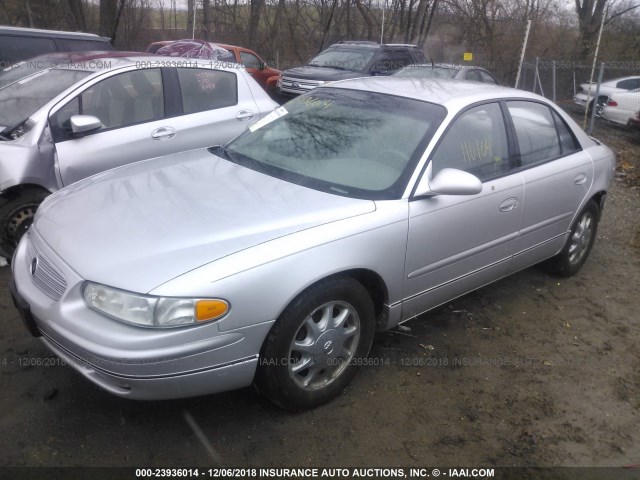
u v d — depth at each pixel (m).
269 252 2.63
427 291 3.46
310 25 23.33
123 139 4.75
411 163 3.30
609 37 21.97
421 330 3.92
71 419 2.83
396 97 3.81
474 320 4.12
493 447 2.88
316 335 2.88
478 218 3.59
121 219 2.84
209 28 20.41
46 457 2.59
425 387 3.30
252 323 2.57
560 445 2.94
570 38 22.39
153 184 3.25
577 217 4.65
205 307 2.43
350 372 3.13
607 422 3.15
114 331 2.41
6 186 4.18
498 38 22.42
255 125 4.08
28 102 4.69
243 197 3.05
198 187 3.18
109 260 2.55
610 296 4.72
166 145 5.02
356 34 24.39
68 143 4.48
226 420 2.90
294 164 3.48
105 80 4.80
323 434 2.86
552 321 4.21
